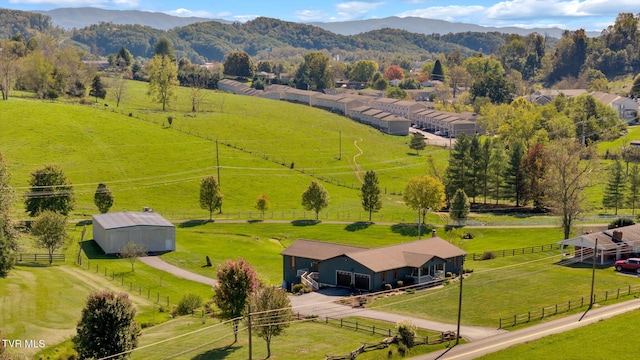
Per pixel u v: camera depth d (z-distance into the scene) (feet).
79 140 569.23
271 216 466.70
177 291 281.13
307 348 199.00
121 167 533.14
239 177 549.13
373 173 462.19
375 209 461.37
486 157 516.73
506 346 199.31
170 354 196.85
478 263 321.32
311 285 280.10
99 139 580.30
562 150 408.26
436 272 288.71
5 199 323.57
